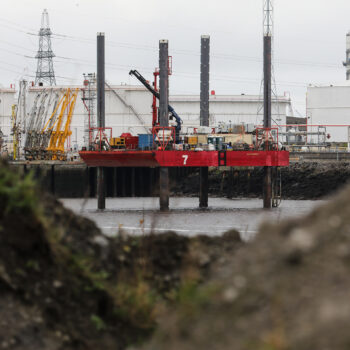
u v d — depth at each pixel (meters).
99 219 189.12
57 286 32.84
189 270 38.22
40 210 33.97
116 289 35.53
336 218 22.67
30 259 32.84
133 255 40.31
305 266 21.34
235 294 21.81
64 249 35.03
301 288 20.61
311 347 18.38
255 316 20.59
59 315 31.77
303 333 18.94
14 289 31.20
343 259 20.88
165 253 41.03
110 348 31.77
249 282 21.89
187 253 40.81
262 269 22.12
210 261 40.41
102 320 33.34
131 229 144.62
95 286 34.44
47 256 33.66
